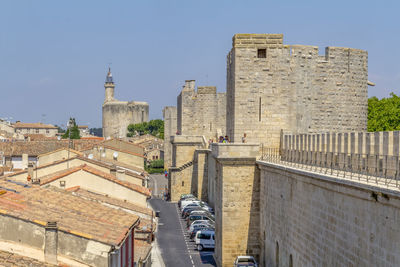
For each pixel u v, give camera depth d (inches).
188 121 4921.3
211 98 4909.0
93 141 4830.2
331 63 2488.9
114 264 1129.4
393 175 1184.8
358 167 1390.3
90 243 1064.2
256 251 2303.2
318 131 2476.6
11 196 1258.6
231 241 2299.5
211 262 2438.5
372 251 1160.8
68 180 2261.3
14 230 1055.6
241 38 2429.9
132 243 1473.9
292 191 1790.1
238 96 2434.8
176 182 4571.9
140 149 4525.1
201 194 4443.9
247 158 2285.9
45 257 1054.4
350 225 1284.4
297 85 2452.0
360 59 2544.3
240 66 2433.6
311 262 1581.0
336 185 1350.9
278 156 2272.4
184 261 2450.8
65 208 1309.1
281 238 1930.4
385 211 1101.7
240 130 2439.7
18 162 4288.9
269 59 2439.7
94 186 2292.1
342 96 2508.6
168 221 3550.7
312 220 1573.6
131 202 2320.4
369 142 1330.0
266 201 2169.0
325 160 1662.2
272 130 2440.9
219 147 2285.9
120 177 2509.8
